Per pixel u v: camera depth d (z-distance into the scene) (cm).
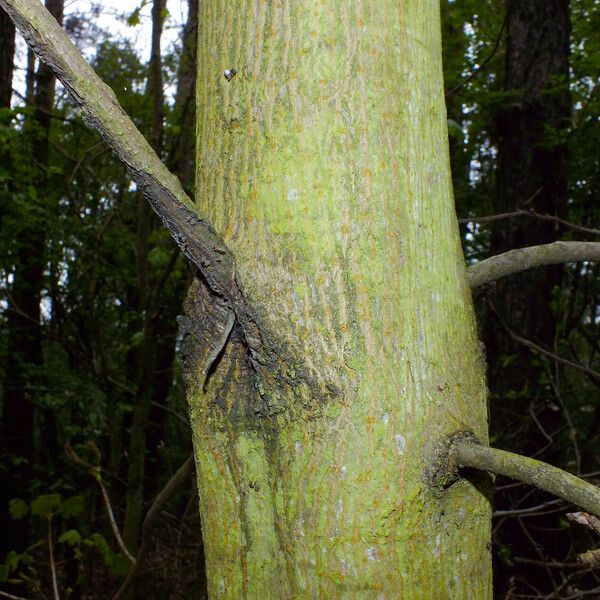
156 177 107
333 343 114
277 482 117
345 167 117
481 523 120
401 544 110
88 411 815
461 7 709
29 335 850
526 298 580
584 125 713
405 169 120
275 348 115
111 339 891
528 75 612
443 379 118
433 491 113
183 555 630
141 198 424
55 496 288
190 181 437
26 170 675
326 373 114
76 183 806
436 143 126
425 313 118
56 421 975
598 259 134
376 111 119
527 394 493
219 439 124
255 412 121
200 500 128
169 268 385
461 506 116
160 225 636
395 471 111
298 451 114
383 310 115
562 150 609
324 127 118
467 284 129
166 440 1069
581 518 103
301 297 116
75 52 101
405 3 124
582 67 668
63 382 810
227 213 123
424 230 121
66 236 727
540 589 518
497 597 522
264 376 117
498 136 637
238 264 119
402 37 123
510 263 133
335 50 119
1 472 849
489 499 121
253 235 120
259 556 118
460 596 115
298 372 114
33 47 100
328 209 117
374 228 117
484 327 611
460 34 727
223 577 122
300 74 119
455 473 113
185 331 128
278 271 117
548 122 606
